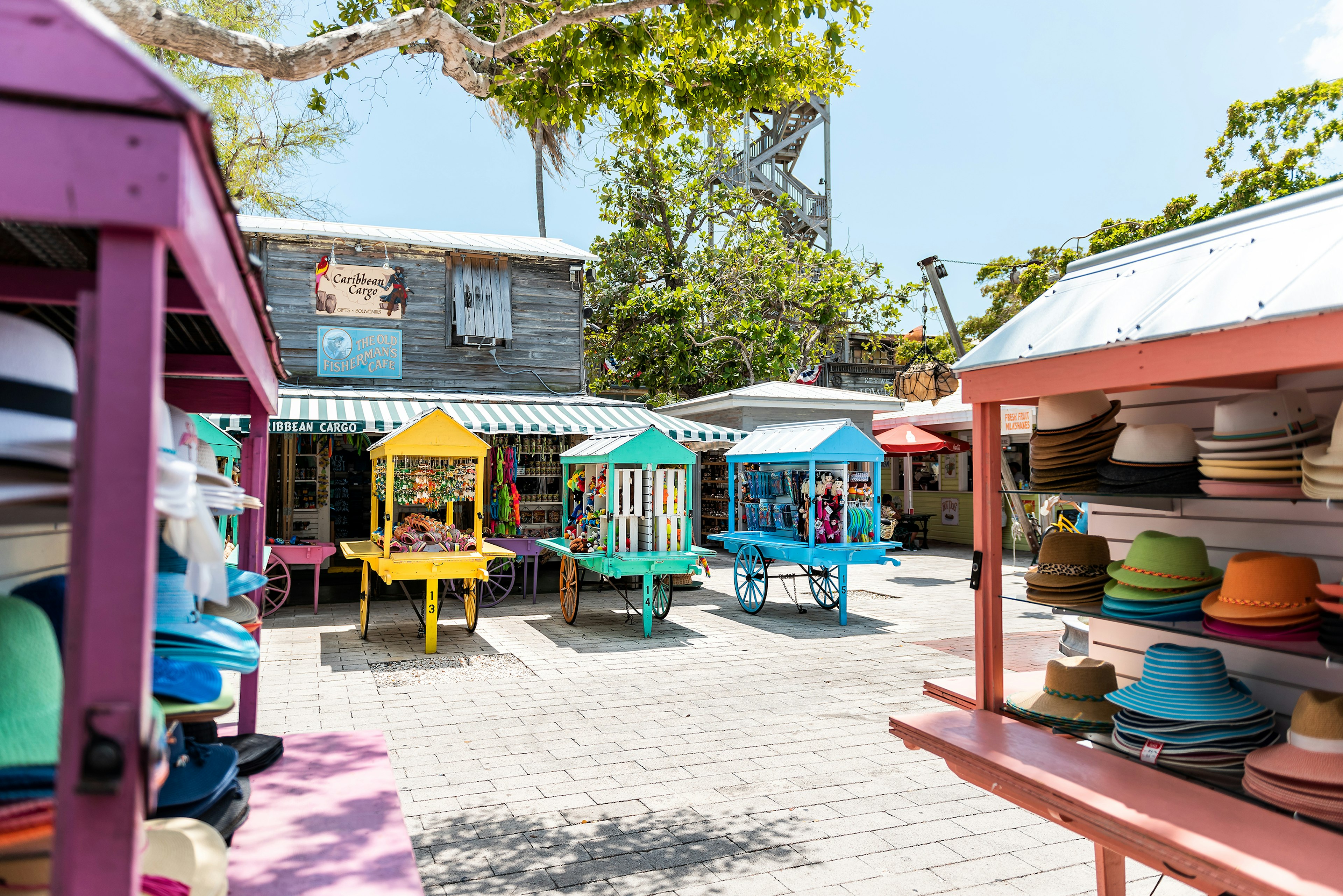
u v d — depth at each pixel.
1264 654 2.99
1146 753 2.67
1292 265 2.24
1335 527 2.79
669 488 9.68
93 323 1.04
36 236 1.36
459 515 12.57
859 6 5.63
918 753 5.34
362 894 1.95
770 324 22.36
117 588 1.02
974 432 3.31
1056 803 2.47
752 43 6.41
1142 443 2.98
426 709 6.35
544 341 15.10
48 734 1.29
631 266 23.95
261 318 1.97
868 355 28.52
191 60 13.85
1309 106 17.55
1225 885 1.98
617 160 23.11
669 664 7.96
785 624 10.19
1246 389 2.96
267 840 2.26
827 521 9.97
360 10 6.57
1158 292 2.69
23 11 0.98
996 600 3.30
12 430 1.23
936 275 11.13
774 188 27.58
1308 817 2.22
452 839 4.04
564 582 10.45
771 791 4.68
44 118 0.98
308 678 7.35
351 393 13.34
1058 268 19.80
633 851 3.91
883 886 3.59
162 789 2.04
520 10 6.49
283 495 13.35
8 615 1.40
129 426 1.02
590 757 5.27
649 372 22.61
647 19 6.13
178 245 1.08
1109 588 3.04
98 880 1.01
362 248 13.93
